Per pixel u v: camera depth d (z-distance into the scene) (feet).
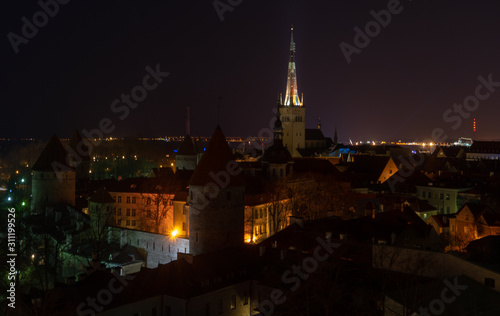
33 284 298.76
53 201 411.54
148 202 419.13
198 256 231.91
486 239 196.75
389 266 183.73
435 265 186.50
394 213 281.33
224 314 216.95
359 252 213.66
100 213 372.58
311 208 398.83
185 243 305.73
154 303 205.36
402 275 186.29
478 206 335.06
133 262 274.36
